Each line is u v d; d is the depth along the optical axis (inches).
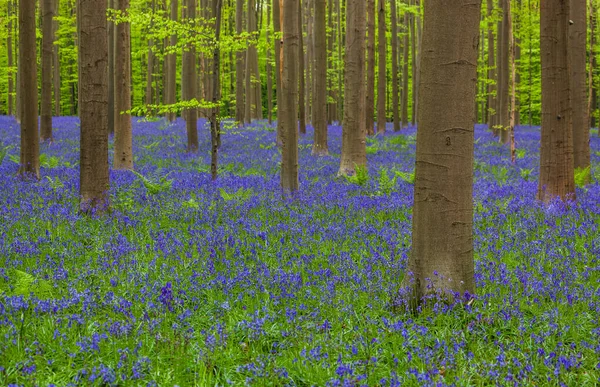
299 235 312.5
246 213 372.2
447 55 196.7
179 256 266.4
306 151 886.4
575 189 446.0
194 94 839.1
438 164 203.2
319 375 156.7
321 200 418.9
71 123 1333.7
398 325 183.5
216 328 180.1
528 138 1175.0
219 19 482.9
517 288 219.9
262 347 181.2
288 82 439.8
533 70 1791.3
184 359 163.9
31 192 418.9
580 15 500.7
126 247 274.5
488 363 164.6
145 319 187.5
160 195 433.1
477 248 287.0
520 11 1032.2
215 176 532.1
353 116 593.0
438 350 168.6
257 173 622.5
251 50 1525.6
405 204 402.0
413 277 209.8
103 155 363.9
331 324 192.4
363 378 147.7
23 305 183.8
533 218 345.7
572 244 282.5
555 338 186.4
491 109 1316.4
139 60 1959.9
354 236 309.4
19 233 298.5
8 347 159.9
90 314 192.4
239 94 1311.5
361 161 601.9
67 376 152.9
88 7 352.2
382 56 1115.3
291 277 230.8
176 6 1066.7
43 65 851.4
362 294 219.6
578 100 509.4
